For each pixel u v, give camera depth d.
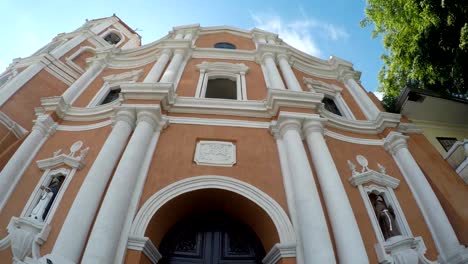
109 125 9.77
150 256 6.64
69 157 8.84
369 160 9.88
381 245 7.41
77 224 6.59
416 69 13.11
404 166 9.66
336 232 6.86
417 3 12.34
